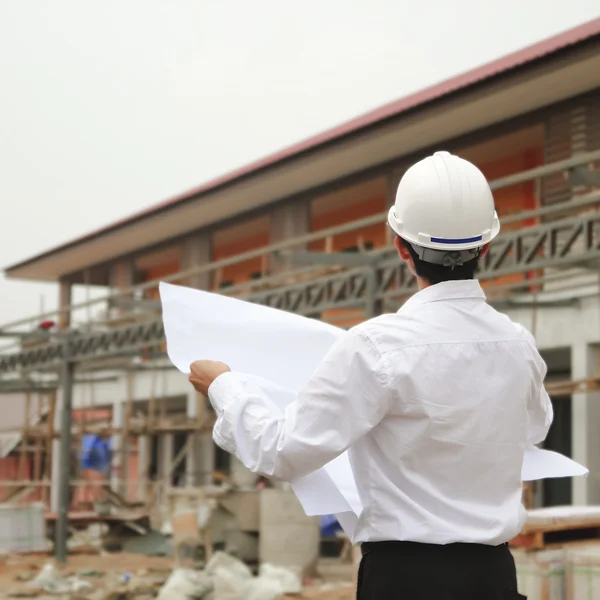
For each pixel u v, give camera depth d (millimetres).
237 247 26359
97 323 20109
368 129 17641
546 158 15711
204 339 2760
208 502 13828
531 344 2570
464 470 2395
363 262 11414
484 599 2361
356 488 2561
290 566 13352
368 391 2357
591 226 9141
